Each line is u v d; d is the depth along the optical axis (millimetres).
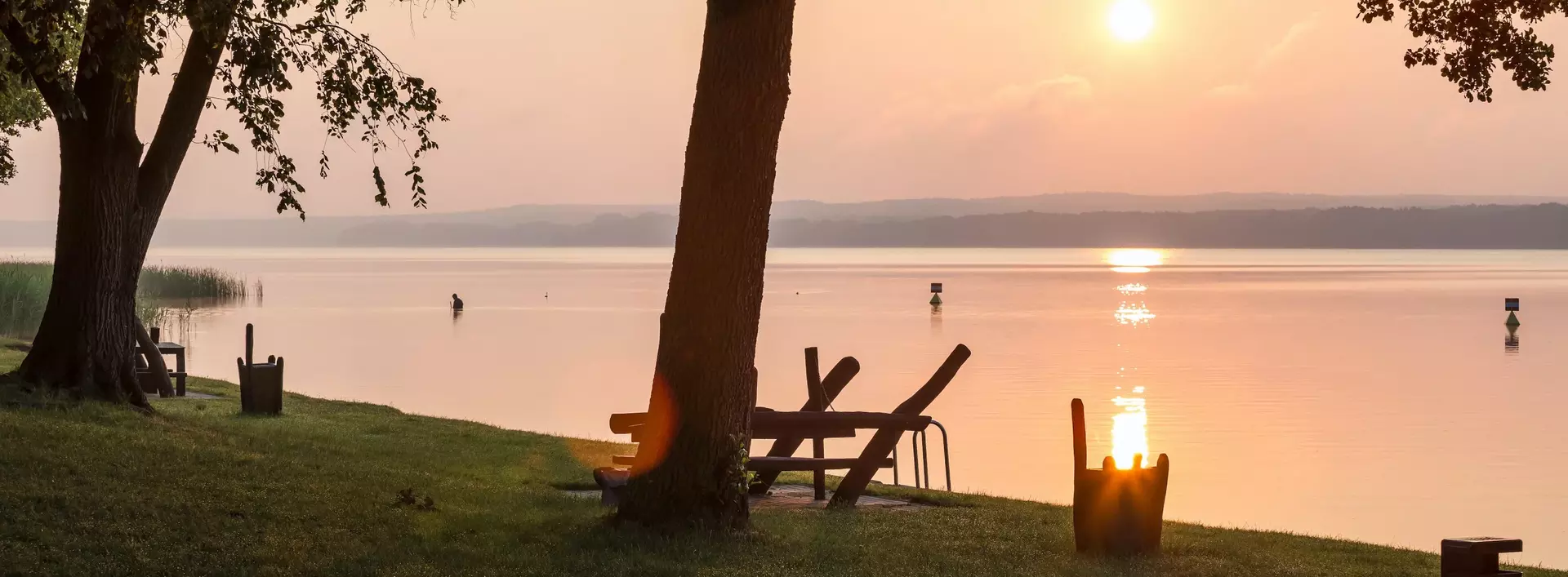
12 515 10016
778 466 13336
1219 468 24344
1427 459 25438
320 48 16484
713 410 10938
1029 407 33594
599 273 171125
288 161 16094
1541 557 16719
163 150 17406
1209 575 10375
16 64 14945
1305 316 77938
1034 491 20703
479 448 18000
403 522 11164
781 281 144250
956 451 25625
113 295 16844
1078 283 136500
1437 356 51000
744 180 10742
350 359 47250
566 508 12633
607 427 28516
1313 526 18828
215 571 9289
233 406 21828
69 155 16594
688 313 10914
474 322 70688
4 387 15812
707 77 10727
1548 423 30953
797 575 9797
